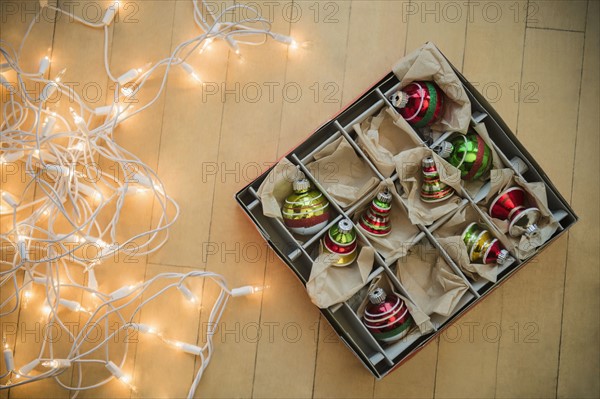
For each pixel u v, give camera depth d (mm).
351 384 869
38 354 877
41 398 875
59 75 867
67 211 881
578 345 874
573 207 877
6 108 862
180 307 875
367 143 810
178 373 873
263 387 870
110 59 888
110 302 836
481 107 820
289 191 826
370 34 884
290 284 875
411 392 869
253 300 875
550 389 870
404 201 814
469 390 870
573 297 875
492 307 876
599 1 887
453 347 874
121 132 887
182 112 886
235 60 885
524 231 806
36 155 860
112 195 872
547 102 883
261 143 882
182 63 860
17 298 833
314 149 838
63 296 878
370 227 815
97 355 877
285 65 885
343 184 841
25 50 888
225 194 879
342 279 820
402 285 825
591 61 885
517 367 872
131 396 875
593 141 881
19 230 869
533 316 875
